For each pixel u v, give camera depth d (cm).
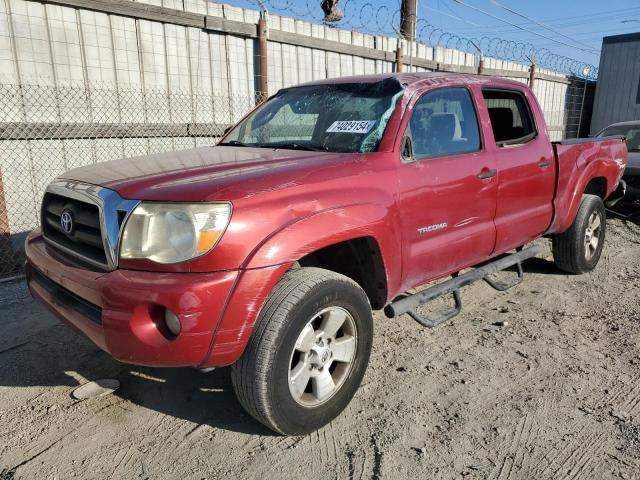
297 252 254
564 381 337
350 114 353
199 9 690
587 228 543
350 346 296
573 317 445
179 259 237
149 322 239
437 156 354
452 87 379
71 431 287
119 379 343
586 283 536
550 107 1588
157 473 254
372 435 282
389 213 305
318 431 286
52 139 590
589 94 1772
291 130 378
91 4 589
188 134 706
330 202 276
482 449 270
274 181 266
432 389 328
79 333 273
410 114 338
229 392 328
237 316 241
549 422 293
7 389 329
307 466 258
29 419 298
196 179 264
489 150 394
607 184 569
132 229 244
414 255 331
